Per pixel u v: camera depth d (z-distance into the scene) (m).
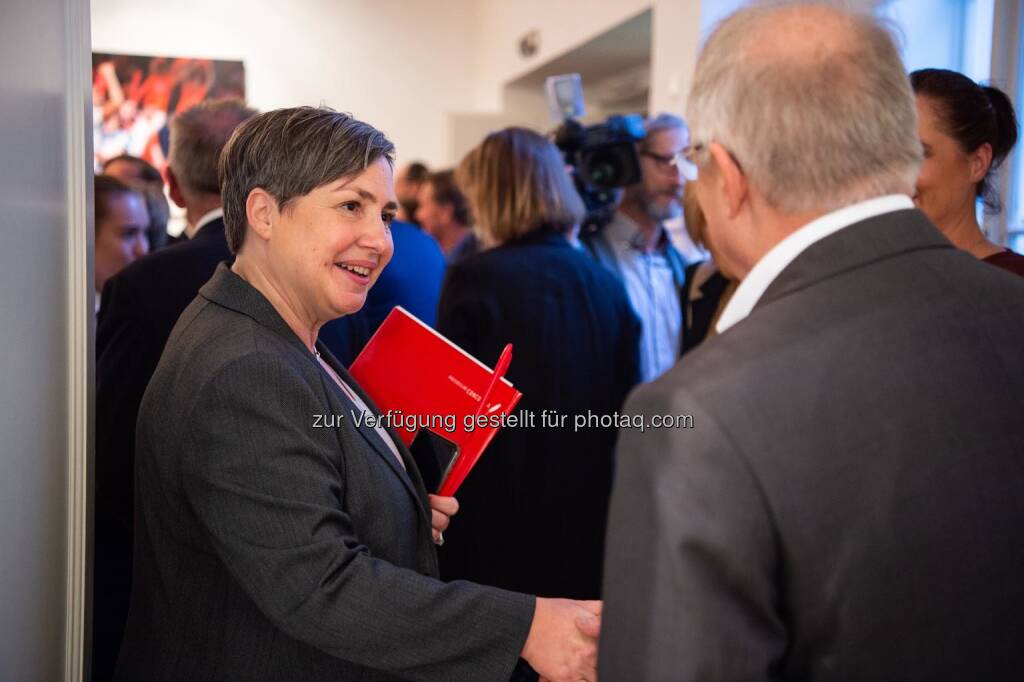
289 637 1.01
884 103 0.70
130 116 6.34
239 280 1.05
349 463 1.03
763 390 0.66
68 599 1.05
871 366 0.67
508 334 1.93
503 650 0.99
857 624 0.66
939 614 0.66
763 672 0.64
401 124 7.14
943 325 0.70
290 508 0.94
